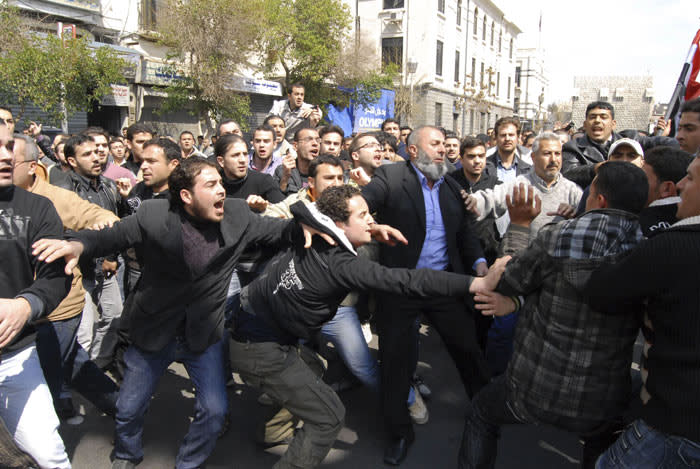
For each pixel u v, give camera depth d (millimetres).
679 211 1807
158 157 3729
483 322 3844
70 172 3932
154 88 14773
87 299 3604
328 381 3844
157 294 2533
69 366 2955
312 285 2342
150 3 15719
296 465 2516
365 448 3107
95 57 11258
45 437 2242
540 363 2025
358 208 2453
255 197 3314
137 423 2691
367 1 28109
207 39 13164
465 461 2441
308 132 4555
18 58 9336
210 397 2598
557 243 1913
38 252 2039
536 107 54719
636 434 1765
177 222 2453
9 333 1928
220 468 2883
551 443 3199
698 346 1598
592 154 4645
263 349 2496
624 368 1980
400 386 2949
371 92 20375
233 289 3516
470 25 32438
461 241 3311
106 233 2365
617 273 1733
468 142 4324
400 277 2281
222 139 3754
